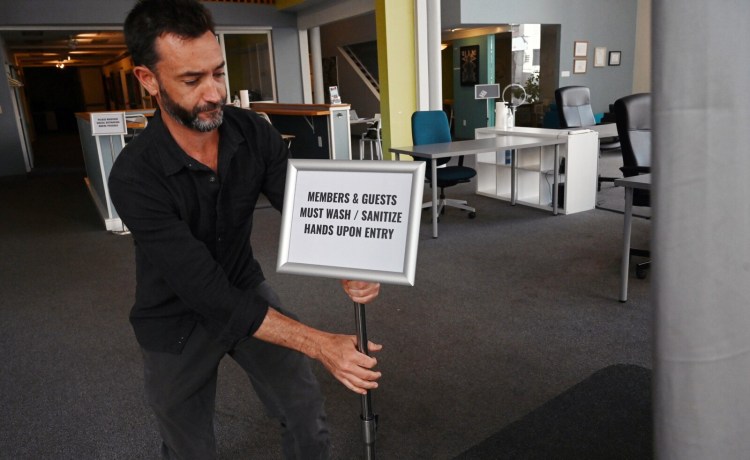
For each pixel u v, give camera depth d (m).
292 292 3.49
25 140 9.71
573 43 10.00
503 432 1.97
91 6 9.12
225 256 1.37
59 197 7.16
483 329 2.82
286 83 11.30
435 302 3.20
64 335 3.04
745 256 0.64
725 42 0.59
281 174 1.38
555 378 2.33
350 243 1.03
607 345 2.59
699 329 0.66
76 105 22.16
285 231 1.07
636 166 3.68
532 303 3.11
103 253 4.59
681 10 0.60
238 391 2.39
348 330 2.90
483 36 10.05
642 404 2.09
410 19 7.14
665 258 0.67
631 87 10.95
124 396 2.40
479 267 3.75
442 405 2.18
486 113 10.41
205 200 1.26
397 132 7.36
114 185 1.16
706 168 0.62
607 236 4.30
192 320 1.33
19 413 2.30
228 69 11.20
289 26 11.08
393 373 2.43
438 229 4.77
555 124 9.49
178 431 1.39
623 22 10.48
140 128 6.84
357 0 9.12
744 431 0.69
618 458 1.80
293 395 1.43
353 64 13.28
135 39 1.04
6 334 3.08
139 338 1.35
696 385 0.68
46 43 12.36
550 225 4.70
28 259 4.52
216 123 1.11
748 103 0.61
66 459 1.99
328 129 7.25
